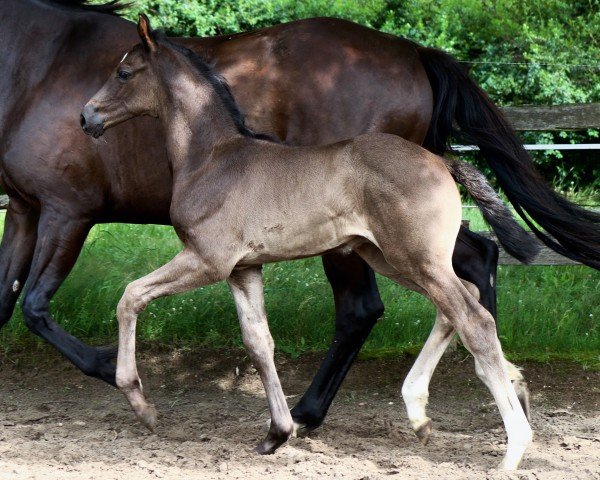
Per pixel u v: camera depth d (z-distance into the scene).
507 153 6.56
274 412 5.89
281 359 8.19
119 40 6.86
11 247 7.15
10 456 5.77
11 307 7.19
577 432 6.48
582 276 9.98
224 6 14.79
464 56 14.96
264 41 6.64
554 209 6.46
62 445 6.03
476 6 15.06
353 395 7.53
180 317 8.52
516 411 5.34
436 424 6.79
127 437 6.34
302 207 5.64
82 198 6.73
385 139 5.57
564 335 8.48
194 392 7.66
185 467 5.58
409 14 15.08
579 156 14.20
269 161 5.77
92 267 9.13
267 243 5.74
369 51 6.56
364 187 5.50
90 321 8.51
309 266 9.68
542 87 14.02
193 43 6.84
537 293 9.25
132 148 6.66
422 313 8.72
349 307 6.57
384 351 8.23
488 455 5.82
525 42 14.64
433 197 5.43
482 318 5.36
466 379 7.80
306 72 6.48
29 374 7.94
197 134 6.02
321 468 5.45
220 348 8.32
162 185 6.69
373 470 5.44
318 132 6.46
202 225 5.81
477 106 6.63
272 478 5.26
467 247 6.64
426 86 6.63
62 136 6.67
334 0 14.96
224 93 6.08
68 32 6.91
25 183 6.74
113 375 6.65
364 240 5.73
